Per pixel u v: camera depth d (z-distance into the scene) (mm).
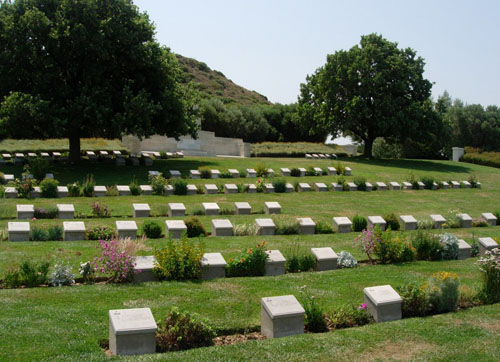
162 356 7391
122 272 10617
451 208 25453
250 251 12094
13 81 28984
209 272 11438
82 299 9469
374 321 9523
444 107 54719
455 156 51938
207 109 60094
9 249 12773
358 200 25828
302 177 32469
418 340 8578
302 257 12836
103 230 14633
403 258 14141
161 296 9883
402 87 43250
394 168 40125
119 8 30531
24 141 38469
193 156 42562
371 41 45906
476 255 15578
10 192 20625
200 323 8250
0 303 9016
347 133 55969
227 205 21656
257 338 8648
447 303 10219
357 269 12891
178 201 22203
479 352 8195
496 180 38125
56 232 14422
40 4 29391
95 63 29672
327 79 45875
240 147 50375
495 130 63031
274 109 69812
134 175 28547
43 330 7977
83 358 7160
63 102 29172
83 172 28812
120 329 7422
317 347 8047
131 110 29000
